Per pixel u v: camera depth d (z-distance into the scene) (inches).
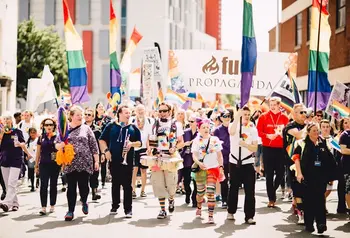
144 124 583.5
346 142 450.9
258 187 663.1
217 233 395.2
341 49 1064.8
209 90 745.6
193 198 514.0
